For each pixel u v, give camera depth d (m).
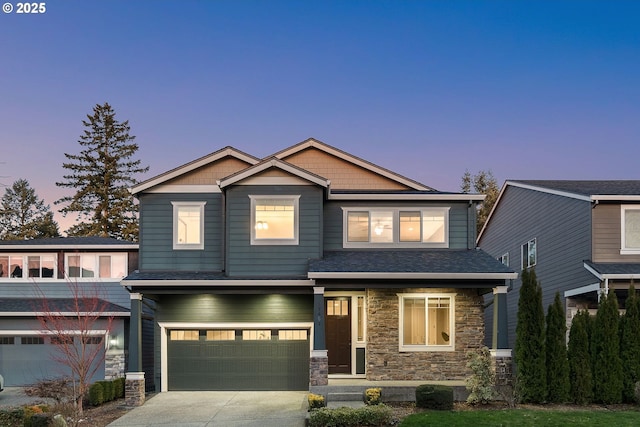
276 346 20.58
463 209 21.06
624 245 20.52
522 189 28.03
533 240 26.52
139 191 20.48
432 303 19.33
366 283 18.20
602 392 16.31
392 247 20.80
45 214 54.19
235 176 19.50
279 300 20.62
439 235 20.91
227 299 20.66
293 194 19.73
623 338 16.72
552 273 24.20
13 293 24.62
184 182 21.31
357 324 20.06
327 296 20.14
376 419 13.96
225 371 20.50
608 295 16.92
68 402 16.50
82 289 23.34
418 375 18.95
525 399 16.28
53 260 24.95
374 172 24.20
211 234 20.52
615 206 20.72
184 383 20.50
